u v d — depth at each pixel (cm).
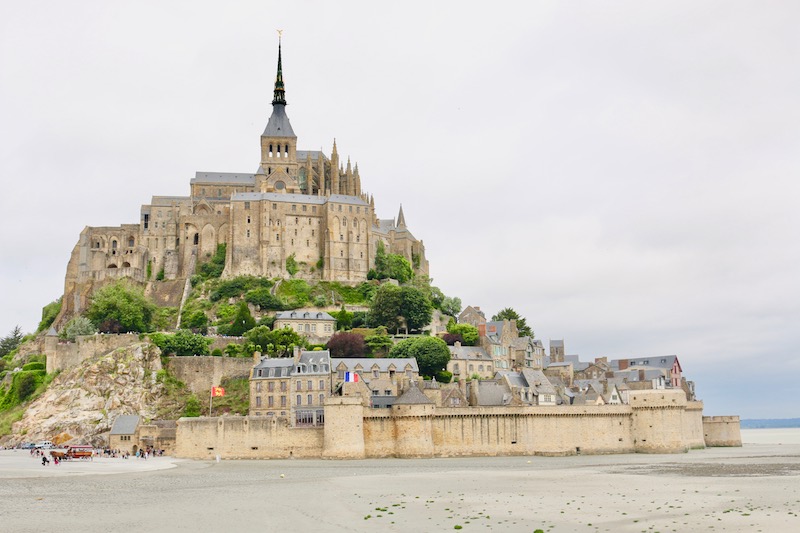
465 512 8912
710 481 11825
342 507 9375
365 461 16600
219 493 10769
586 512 8856
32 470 14338
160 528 8038
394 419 17650
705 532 7662
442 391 19812
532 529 7881
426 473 13475
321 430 17425
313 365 19088
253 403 19438
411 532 7788
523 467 14738
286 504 9644
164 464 16000
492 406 18300
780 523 8044
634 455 18262
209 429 17662
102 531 7875
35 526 8162
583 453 18512
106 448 19512
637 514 8700
